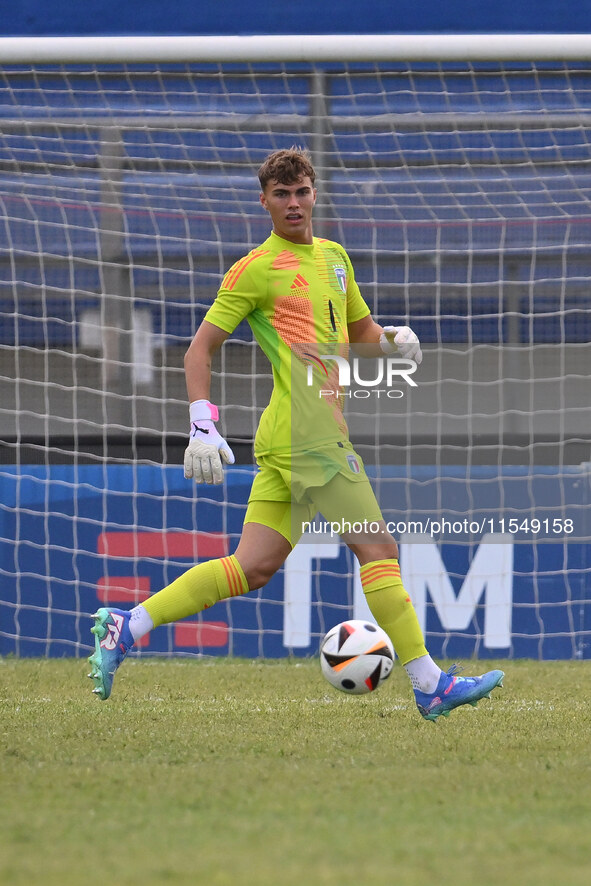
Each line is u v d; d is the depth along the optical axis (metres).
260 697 17.72
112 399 26.48
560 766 11.66
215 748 12.77
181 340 26.80
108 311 26.80
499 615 23.73
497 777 11.08
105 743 13.09
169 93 24.73
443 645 23.72
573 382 26.42
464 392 26.28
